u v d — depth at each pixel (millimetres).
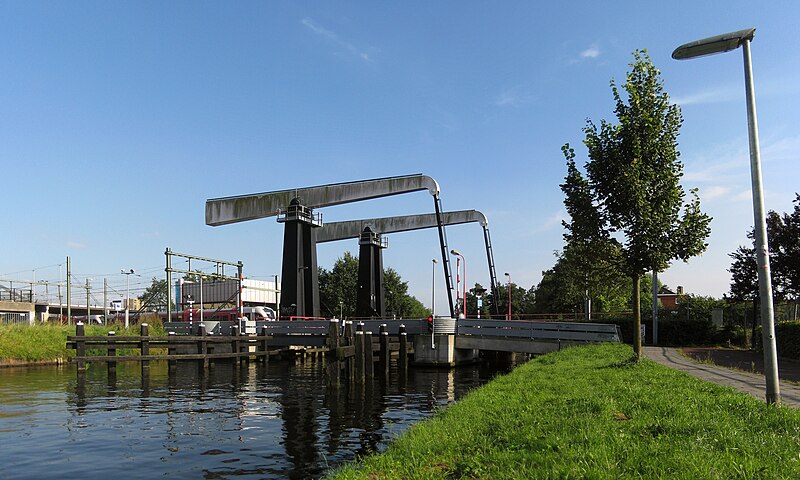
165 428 15062
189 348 41781
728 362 20344
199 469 10898
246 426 15375
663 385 11391
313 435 14125
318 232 51625
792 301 29469
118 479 10297
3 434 14211
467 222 49812
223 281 58000
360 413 17656
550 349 31391
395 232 50625
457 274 40594
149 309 86500
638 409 8555
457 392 23391
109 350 27500
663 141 15391
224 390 23547
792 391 12133
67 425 15438
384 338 31781
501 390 12805
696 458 5594
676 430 6938
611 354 20719
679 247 15195
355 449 12539
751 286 29828
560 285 58500
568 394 10773
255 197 40281
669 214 15203
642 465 5574
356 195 40188
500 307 81062
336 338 27531
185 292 60625
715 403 8805
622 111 15852
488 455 6469
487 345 34000
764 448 5984
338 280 76750
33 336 34438
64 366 32688
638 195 14844
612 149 15523
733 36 9664
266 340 36469
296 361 38656
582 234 16156
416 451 7141
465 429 8195
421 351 35562
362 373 25500
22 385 24328
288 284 38656
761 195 9344
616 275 16547
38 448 12672
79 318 64812
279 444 13086
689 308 45562
